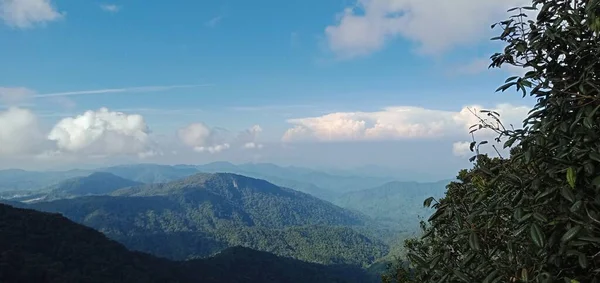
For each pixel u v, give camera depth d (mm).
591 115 1650
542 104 1942
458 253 2051
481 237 1891
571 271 1632
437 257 2051
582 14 1933
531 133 1878
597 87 1706
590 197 1596
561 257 1584
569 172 1578
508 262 1747
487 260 1833
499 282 1701
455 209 2160
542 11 2021
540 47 1982
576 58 1929
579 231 1520
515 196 1797
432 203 2428
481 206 2086
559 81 1918
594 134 1608
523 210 1706
